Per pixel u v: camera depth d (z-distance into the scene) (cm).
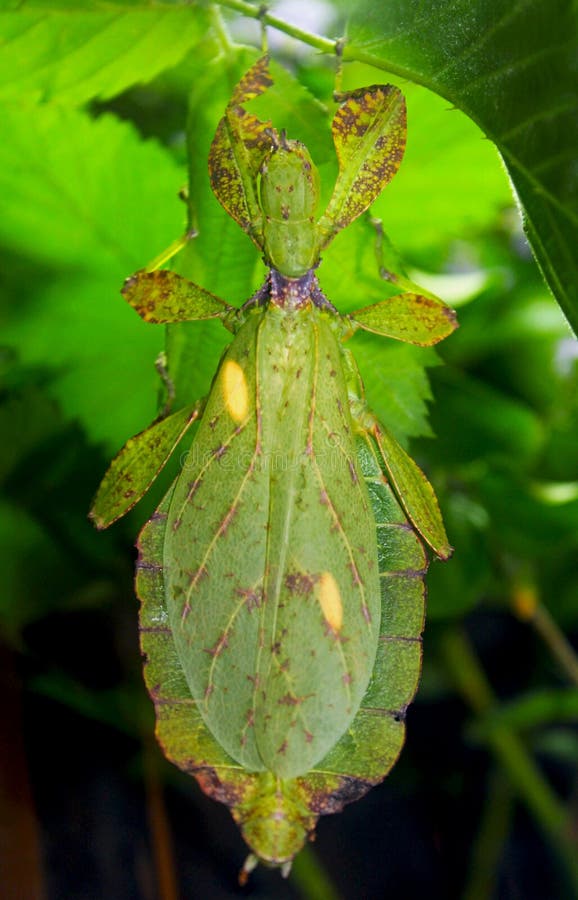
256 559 27
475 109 27
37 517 38
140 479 28
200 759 27
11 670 39
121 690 41
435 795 46
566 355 40
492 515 37
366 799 46
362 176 28
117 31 29
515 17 26
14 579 38
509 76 27
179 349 29
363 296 29
